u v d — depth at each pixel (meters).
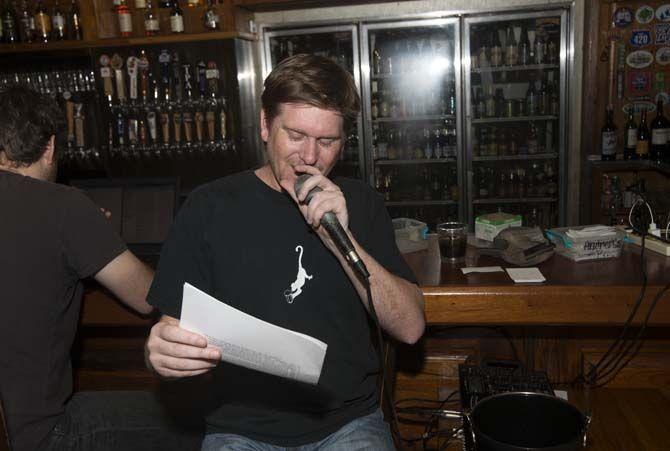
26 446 1.35
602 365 1.86
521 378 1.62
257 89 4.14
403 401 1.97
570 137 3.92
